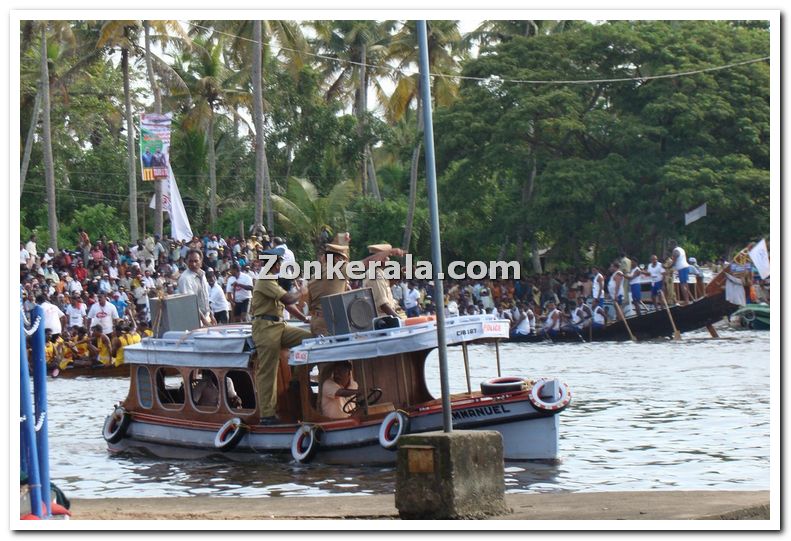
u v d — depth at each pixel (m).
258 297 20.58
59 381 39.09
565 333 52.03
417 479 11.98
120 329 41.12
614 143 60.78
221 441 20.50
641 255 62.38
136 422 22.58
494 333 19.41
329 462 19.64
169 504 14.24
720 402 26.25
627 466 18.23
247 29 61.47
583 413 25.09
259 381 20.55
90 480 18.81
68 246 65.69
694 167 58.31
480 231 66.50
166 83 63.00
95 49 61.19
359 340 19.33
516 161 62.31
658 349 43.84
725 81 61.25
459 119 63.69
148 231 78.81
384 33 81.19
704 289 50.22
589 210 60.91
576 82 62.41
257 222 57.03
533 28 74.00
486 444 12.29
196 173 78.69
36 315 11.69
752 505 12.34
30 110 70.62
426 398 20.23
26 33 57.47
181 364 21.78
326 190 78.69
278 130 77.81
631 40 62.03
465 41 76.88
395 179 91.06
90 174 76.56
